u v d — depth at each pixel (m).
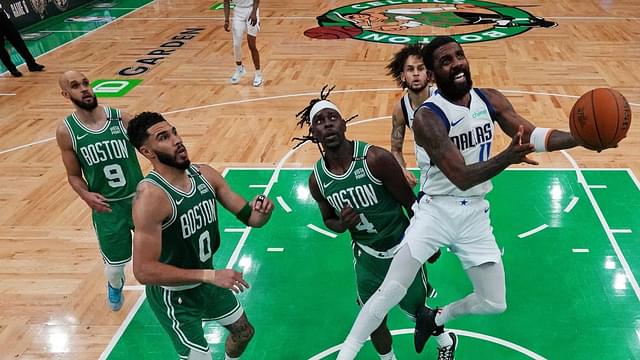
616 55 10.68
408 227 3.45
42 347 4.41
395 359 3.93
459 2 15.56
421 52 4.09
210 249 3.42
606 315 4.45
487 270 3.35
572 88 9.11
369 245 3.56
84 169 4.34
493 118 3.28
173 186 3.16
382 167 3.35
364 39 12.31
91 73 10.83
